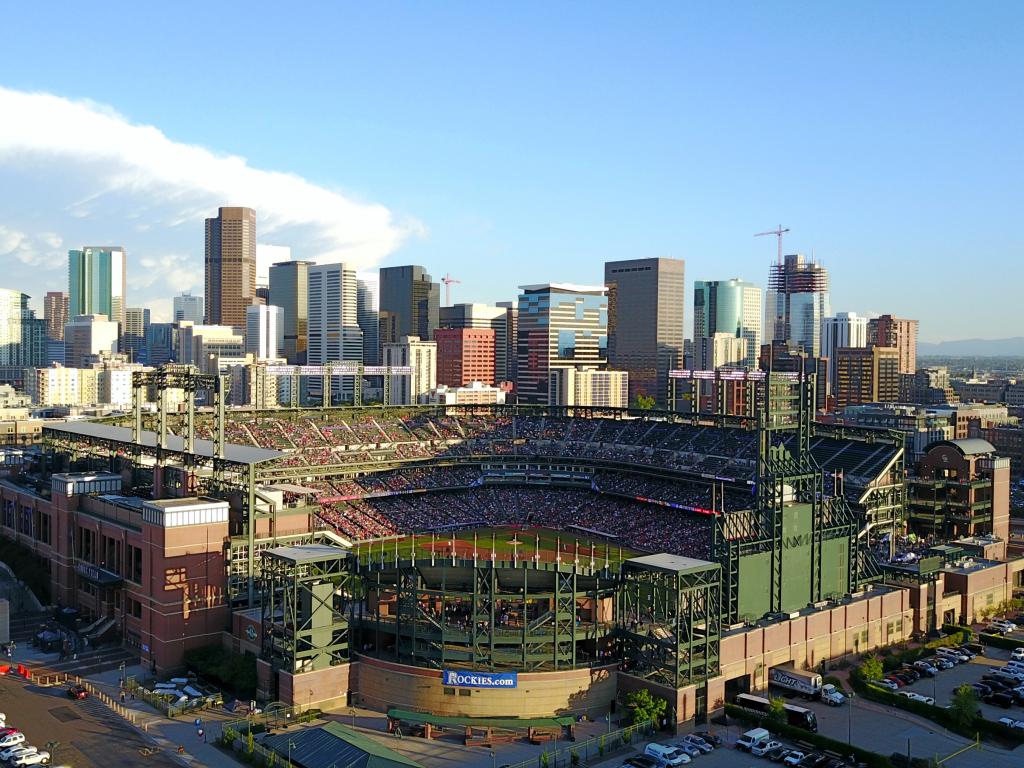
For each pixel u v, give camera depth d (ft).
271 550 467.11
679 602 432.25
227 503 514.68
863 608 538.88
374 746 379.55
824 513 552.41
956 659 526.16
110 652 521.24
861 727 432.25
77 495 593.01
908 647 551.18
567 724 416.26
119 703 448.24
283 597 465.06
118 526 540.93
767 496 519.60
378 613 464.65
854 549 563.07
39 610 593.83
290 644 446.19
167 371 601.21
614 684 448.65
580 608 477.36
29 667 494.59
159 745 401.08
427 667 436.35
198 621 499.51
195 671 487.20
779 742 417.28
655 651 448.24
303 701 439.63
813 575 534.37
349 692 456.04
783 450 536.01
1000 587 632.79
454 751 400.47
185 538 495.82
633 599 465.88
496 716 426.51
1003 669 509.35
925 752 405.39
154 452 592.60
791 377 544.21
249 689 458.09
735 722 440.04
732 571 493.77
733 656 464.24
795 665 497.87
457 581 459.73
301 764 374.22
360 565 472.44
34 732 411.13
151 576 498.28
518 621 465.88
